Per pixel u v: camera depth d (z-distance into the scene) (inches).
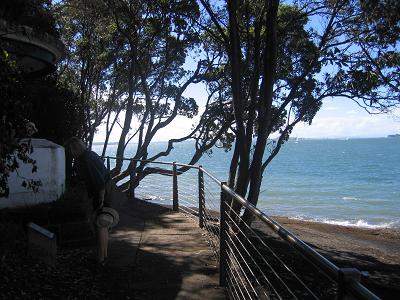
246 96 644.7
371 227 976.9
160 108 909.2
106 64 868.6
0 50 191.8
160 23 713.0
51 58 412.5
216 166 3004.4
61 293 216.7
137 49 815.7
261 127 488.1
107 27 868.0
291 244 131.0
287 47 617.0
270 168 3048.7
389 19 443.8
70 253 286.0
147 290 233.9
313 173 2640.3
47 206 307.4
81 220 306.7
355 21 506.6
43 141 350.3
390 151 5383.9
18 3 271.1
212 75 828.6
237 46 488.1
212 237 332.2
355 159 3956.7
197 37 725.9
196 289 236.1
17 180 315.9
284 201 1492.4
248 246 502.6
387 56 488.1
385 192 1750.7
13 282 215.6
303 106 623.8
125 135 834.2
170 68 892.6
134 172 629.6
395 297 462.9
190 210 561.0
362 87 518.6
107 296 222.2
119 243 323.6
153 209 470.3
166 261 280.4
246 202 191.3
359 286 88.7
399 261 622.8
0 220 287.4
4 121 192.2
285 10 594.2
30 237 251.9
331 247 712.4
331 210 1311.5
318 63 547.2
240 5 590.2
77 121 530.0
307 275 419.2
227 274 239.9
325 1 542.0
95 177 255.1
